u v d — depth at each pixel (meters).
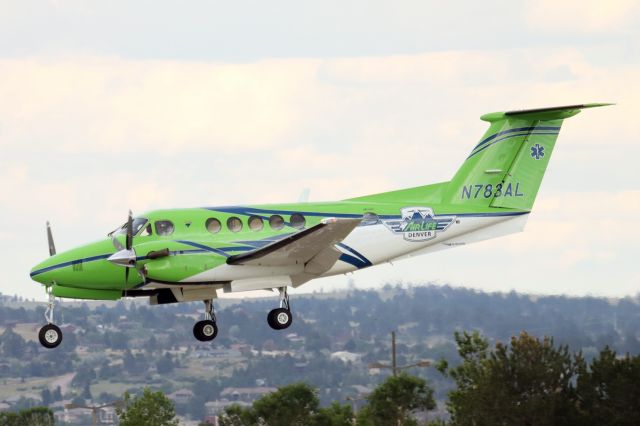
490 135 100.75
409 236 97.75
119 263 89.81
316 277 95.44
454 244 99.50
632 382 114.56
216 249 91.38
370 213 97.12
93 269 91.69
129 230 90.94
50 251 97.38
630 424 113.50
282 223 94.31
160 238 91.81
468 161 100.69
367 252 96.62
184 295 94.69
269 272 93.12
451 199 99.81
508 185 100.56
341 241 90.25
